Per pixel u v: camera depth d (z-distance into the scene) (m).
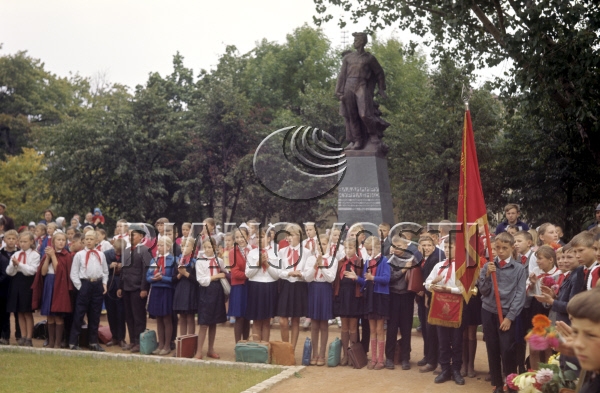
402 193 30.33
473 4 17.50
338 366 11.17
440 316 10.00
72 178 35.97
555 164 25.78
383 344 11.10
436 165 28.58
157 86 39.78
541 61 16.44
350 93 18.38
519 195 27.41
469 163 10.05
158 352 12.12
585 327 3.51
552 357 6.28
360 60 18.48
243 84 42.59
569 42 16.23
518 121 26.94
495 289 9.10
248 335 12.46
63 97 60.56
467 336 10.55
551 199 27.17
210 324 11.70
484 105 28.78
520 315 9.69
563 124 23.92
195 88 44.28
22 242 12.76
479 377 10.41
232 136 35.88
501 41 17.38
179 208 38.25
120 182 36.41
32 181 40.41
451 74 29.14
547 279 9.03
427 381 10.15
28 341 12.81
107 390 9.21
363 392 9.34
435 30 20.08
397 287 11.09
